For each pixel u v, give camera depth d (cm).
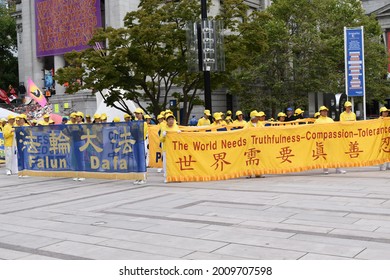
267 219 778
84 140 1345
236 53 2125
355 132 1325
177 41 2106
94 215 873
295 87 3241
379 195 954
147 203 968
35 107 3444
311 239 651
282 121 1616
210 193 1057
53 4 4169
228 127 1449
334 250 596
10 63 5844
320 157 1315
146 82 2300
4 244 691
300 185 1122
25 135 1505
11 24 5653
